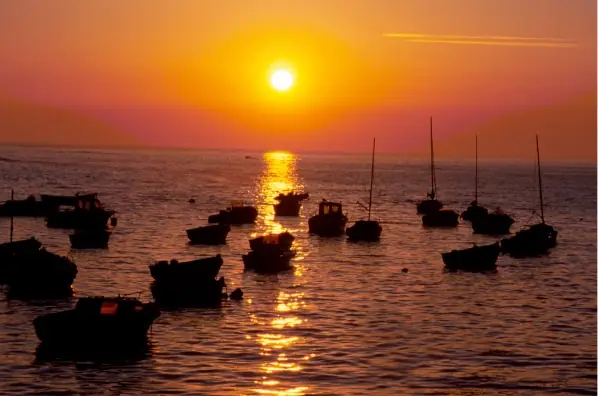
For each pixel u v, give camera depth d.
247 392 49.62
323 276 88.25
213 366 54.06
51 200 151.00
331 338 61.44
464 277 90.31
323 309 71.25
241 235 123.19
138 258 97.25
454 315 70.75
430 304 75.25
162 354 56.25
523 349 59.97
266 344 59.25
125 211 153.75
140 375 52.06
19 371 52.19
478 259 94.81
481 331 65.12
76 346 56.72
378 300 76.19
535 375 54.09
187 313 67.75
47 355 55.41
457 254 94.94
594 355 58.72
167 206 166.75
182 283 70.19
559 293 82.44
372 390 50.53
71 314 57.09
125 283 80.25
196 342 59.19
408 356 57.44
